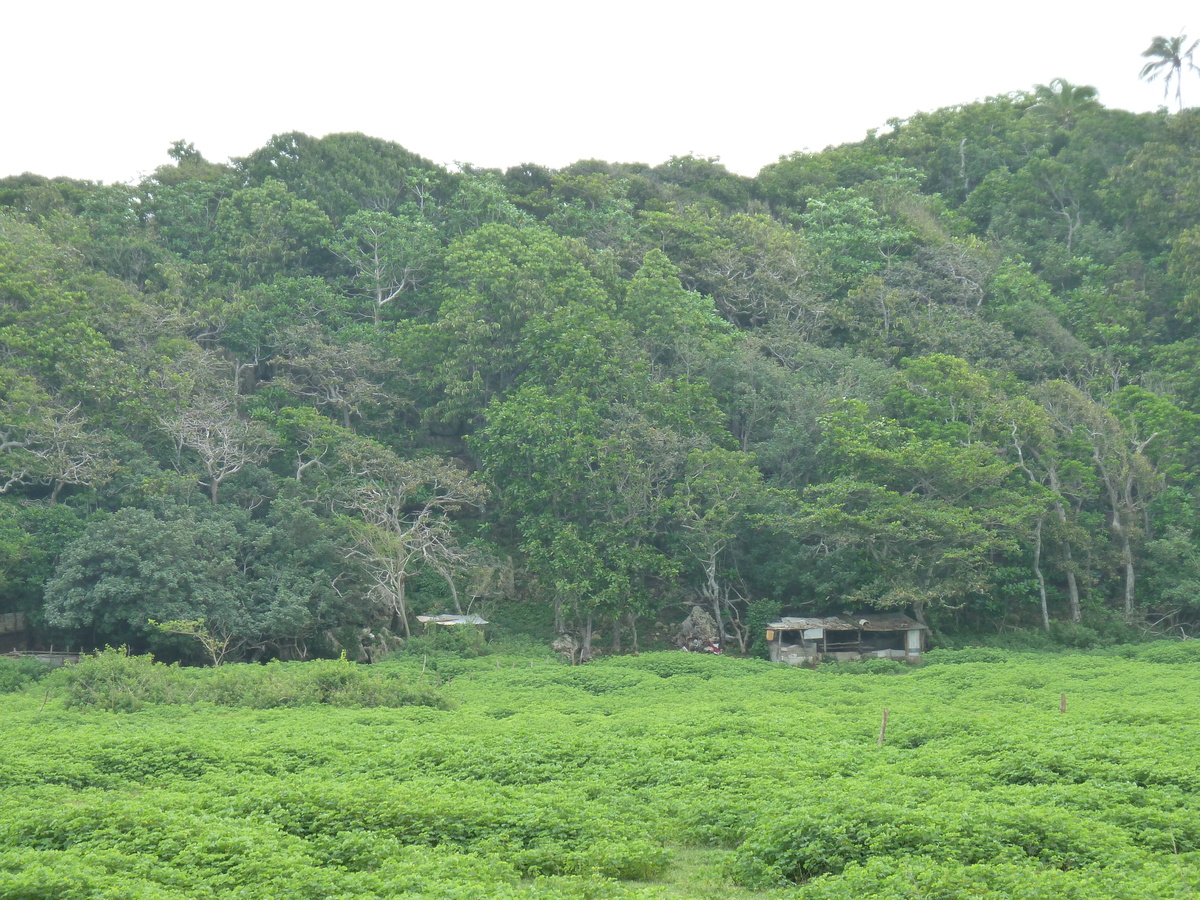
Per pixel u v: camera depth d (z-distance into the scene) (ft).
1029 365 210.38
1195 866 47.34
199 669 140.46
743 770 70.54
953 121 318.65
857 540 167.53
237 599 160.15
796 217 265.95
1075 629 171.12
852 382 196.03
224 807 61.67
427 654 160.45
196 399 181.78
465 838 57.72
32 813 59.11
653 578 189.78
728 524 173.37
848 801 55.98
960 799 59.26
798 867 51.98
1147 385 207.10
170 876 48.62
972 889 43.96
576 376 181.37
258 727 96.17
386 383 208.44
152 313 193.98
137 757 78.54
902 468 169.37
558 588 163.73
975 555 165.48
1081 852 49.55
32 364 175.32
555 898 45.65
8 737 90.38
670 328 200.34
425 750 78.07
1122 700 104.94
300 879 47.88
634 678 137.49
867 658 163.73
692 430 179.52
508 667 153.28
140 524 156.35
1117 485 184.03
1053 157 293.84
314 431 186.09
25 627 163.53
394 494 178.40
